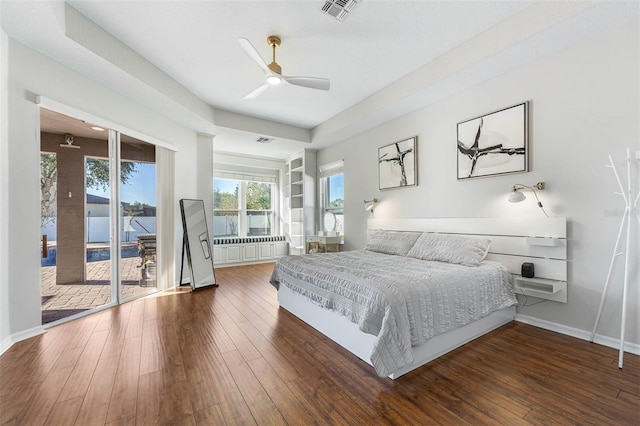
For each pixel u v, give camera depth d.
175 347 2.24
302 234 6.09
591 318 2.35
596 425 1.39
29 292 2.40
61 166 2.90
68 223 2.96
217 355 2.12
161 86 3.30
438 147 3.55
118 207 3.37
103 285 3.26
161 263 4.04
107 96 3.13
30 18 2.06
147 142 3.76
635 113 2.12
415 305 1.91
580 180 2.39
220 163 6.25
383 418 1.45
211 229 4.88
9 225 2.26
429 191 3.68
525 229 2.72
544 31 2.23
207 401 1.58
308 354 2.14
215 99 4.12
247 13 2.36
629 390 1.66
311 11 2.34
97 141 3.18
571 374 1.84
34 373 1.85
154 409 1.51
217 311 3.15
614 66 2.21
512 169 2.80
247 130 4.76
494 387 1.71
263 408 1.53
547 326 2.60
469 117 3.20
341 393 1.66
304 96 4.00
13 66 2.29
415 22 2.48
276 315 3.03
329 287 2.33
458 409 1.52
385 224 4.32
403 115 4.04
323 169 5.94
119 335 2.47
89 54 2.50
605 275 2.27
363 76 3.43
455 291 2.17
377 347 1.70
